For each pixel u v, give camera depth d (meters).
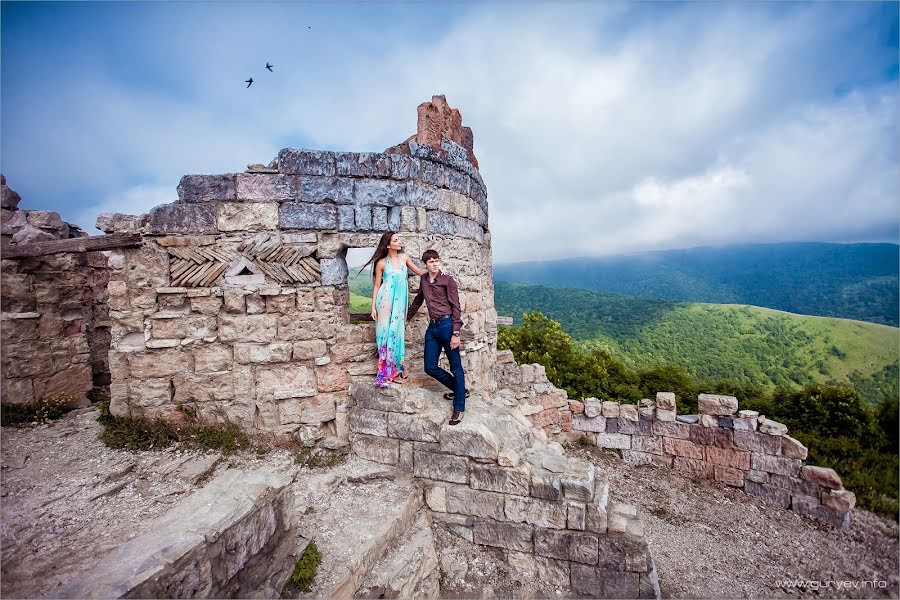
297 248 5.39
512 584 4.39
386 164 5.68
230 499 3.04
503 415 5.53
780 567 5.91
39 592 2.69
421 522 4.64
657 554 6.07
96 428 5.70
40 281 6.60
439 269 5.25
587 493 4.30
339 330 5.52
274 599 3.11
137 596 2.09
